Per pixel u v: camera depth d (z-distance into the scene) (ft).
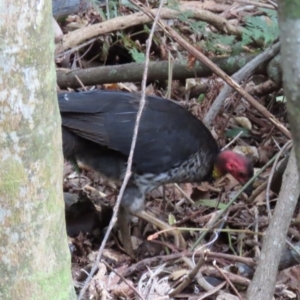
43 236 13.16
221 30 31.96
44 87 12.28
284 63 6.64
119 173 24.75
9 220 12.66
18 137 12.17
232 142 29.40
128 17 32.14
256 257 21.45
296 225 23.58
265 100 33.40
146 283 19.99
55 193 13.21
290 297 20.15
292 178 19.19
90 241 24.61
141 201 24.88
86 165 25.11
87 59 35.94
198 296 19.85
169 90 29.91
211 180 27.22
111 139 23.86
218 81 30.99
